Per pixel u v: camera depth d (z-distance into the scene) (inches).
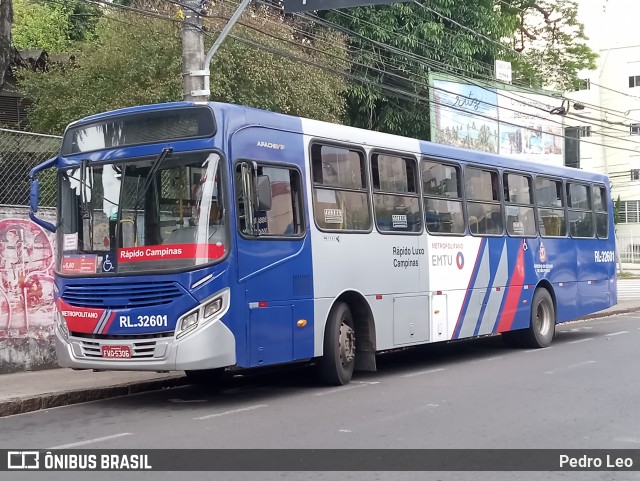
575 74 1604.3
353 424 321.1
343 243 430.3
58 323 384.8
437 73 1074.1
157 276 355.9
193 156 364.8
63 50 1169.4
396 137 482.9
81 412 373.4
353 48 1026.1
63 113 781.9
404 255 475.8
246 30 773.3
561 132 1344.7
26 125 893.2
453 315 517.3
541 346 618.5
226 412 356.2
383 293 457.1
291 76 812.0
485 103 1077.1
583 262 684.1
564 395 386.6
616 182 2321.6
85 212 382.3
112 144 383.6
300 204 405.7
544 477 243.3
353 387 422.9
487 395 388.8
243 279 365.1
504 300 572.1
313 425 320.2
